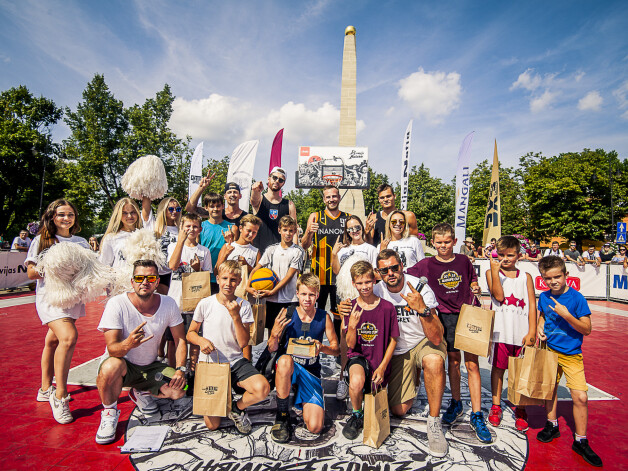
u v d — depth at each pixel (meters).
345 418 3.33
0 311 8.09
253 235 4.28
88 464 2.54
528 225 38.06
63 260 3.11
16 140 25.47
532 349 2.81
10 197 26.66
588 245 36.12
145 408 3.35
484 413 3.48
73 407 3.46
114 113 26.92
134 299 3.05
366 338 3.18
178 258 3.86
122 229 3.96
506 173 37.28
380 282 3.45
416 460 2.63
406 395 3.27
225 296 3.19
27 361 4.75
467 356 3.13
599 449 2.87
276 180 5.07
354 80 21.16
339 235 4.87
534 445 2.92
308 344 3.00
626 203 36.78
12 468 2.47
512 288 3.27
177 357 3.18
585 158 41.91
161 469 2.48
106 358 2.96
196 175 8.29
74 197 24.97
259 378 2.94
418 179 36.34
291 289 4.26
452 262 3.45
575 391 2.81
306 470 2.49
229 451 2.72
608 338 6.76
